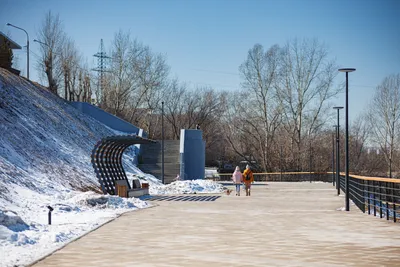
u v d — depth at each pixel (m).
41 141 30.78
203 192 34.72
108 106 71.75
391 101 74.81
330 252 10.59
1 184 20.27
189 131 48.47
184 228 14.56
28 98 37.09
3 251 10.46
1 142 25.78
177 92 88.12
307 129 69.62
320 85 67.44
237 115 82.94
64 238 12.36
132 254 10.33
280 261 9.62
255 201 26.14
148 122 81.50
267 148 69.31
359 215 18.53
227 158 91.12
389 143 75.50
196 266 9.14
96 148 26.05
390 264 9.34
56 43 63.62
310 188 42.03
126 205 21.17
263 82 68.19
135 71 73.56
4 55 41.91
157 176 45.31
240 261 9.61
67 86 68.81
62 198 22.89
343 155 75.19
